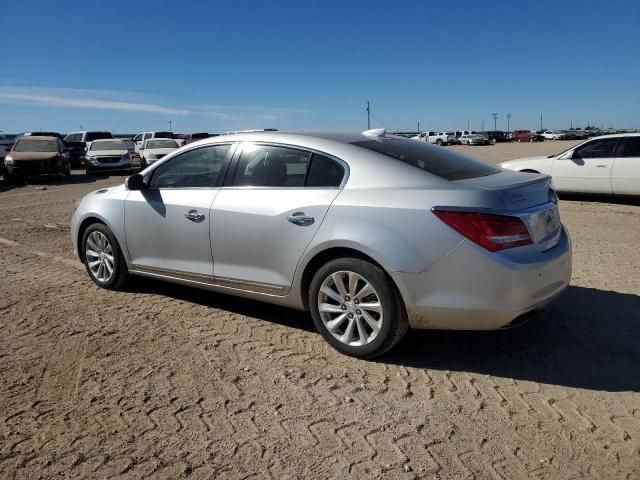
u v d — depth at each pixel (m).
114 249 5.32
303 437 2.96
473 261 3.38
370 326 3.74
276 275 4.14
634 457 2.76
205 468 2.71
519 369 3.71
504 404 3.26
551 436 2.94
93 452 2.83
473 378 3.59
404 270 3.50
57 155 19.89
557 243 3.86
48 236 8.66
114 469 2.70
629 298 5.05
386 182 3.74
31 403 3.31
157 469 2.70
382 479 2.61
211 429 3.04
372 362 3.84
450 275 3.43
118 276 5.37
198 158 4.75
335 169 3.97
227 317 4.73
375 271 3.62
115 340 4.24
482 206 3.41
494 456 2.78
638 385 3.47
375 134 4.49
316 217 3.86
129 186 4.96
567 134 76.56
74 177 22.59
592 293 5.21
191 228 4.60
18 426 3.07
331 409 3.23
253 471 2.68
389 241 3.54
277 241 4.07
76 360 3.90
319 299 3.95
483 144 59.16
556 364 3.77
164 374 3.68
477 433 2.97
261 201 4.19
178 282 4.90
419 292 3.50
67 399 3.36
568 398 3.33
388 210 3.59
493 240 3.37
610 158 11.00
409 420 3.11
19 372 3.71
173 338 4.28
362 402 3.30
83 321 4.65
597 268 6.11
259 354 3.98
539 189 3.83
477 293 3.39
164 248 4.87
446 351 4.00
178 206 4.69
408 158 3.97
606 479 2.60
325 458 2.78
